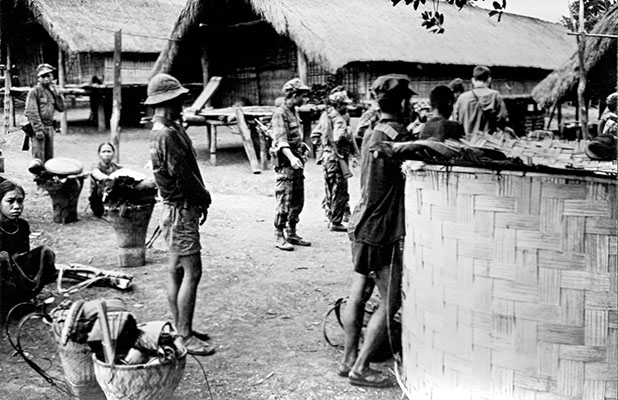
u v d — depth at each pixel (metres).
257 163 13.96
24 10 21.66
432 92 4.12
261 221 8.95
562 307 2.69
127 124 21.72
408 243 3.31
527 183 2.70
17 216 4.94
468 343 2.92
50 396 3.77
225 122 14.59
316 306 5.43
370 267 3.75
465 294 2.91
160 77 4.30
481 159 2.90
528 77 23.55
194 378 4.05
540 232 2.69
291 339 4.69
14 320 4.86
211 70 19.59
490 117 6.58
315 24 16.05
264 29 18.55
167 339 3.33
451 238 2.94
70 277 5.79
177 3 25.05
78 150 16.75
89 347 3.39
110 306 3.48
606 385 2.67
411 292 3.30
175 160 4.22
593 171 2.66
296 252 7.24
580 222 2.63
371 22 18.09
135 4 23.44
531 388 2.77
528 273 2.73
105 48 20.48
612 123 5.02
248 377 4.05
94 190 8.27
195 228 4.39
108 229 7.90
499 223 2.77
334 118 8.33
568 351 2.70
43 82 10.68
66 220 8.11
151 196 6.38
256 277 6.25
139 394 3.16
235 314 5.22
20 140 17.02
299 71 16.61
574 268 2.66
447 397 3.04
